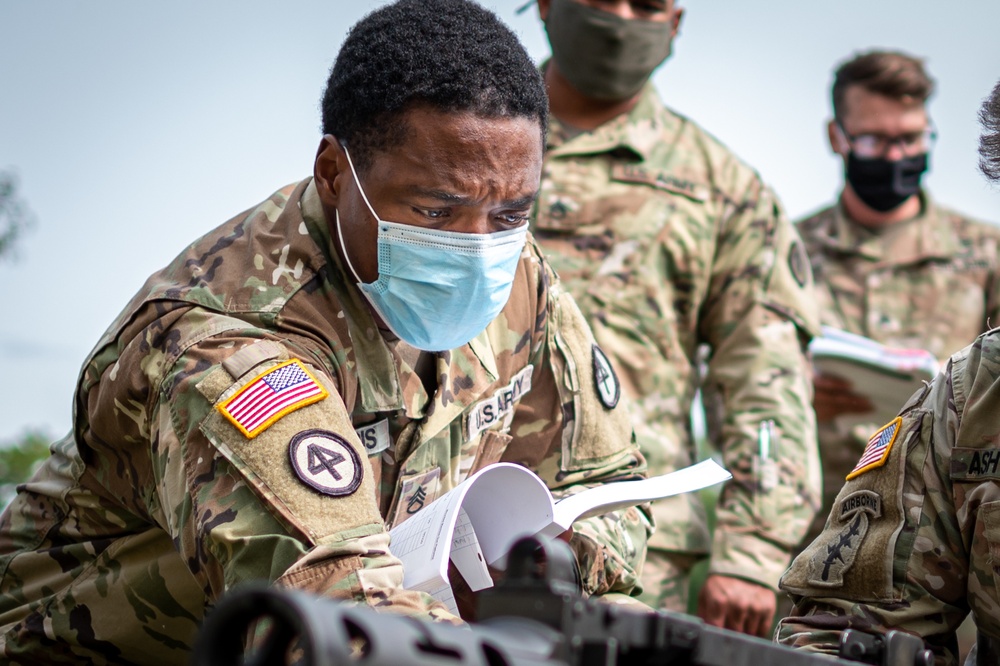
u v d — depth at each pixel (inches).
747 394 176.2
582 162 179.0
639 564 111.9
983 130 105.0
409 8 95.7
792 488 173.2
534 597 57.9
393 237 95.6
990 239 234.2
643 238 175.3
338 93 96.8
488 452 109.6
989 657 103.0
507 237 97.4
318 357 94.9
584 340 115.5
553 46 180.4
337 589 81.7
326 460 86.3
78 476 103.0
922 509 102.3
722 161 182.2
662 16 178.5
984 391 101.4
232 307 94.4
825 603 104.0
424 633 51.1
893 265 232.1
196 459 88.3
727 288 178.7
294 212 100.4
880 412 202.7
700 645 61.8
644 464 118.0
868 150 229.5
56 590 105.7
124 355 95.0
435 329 99.6
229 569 85.0
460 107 92.5
